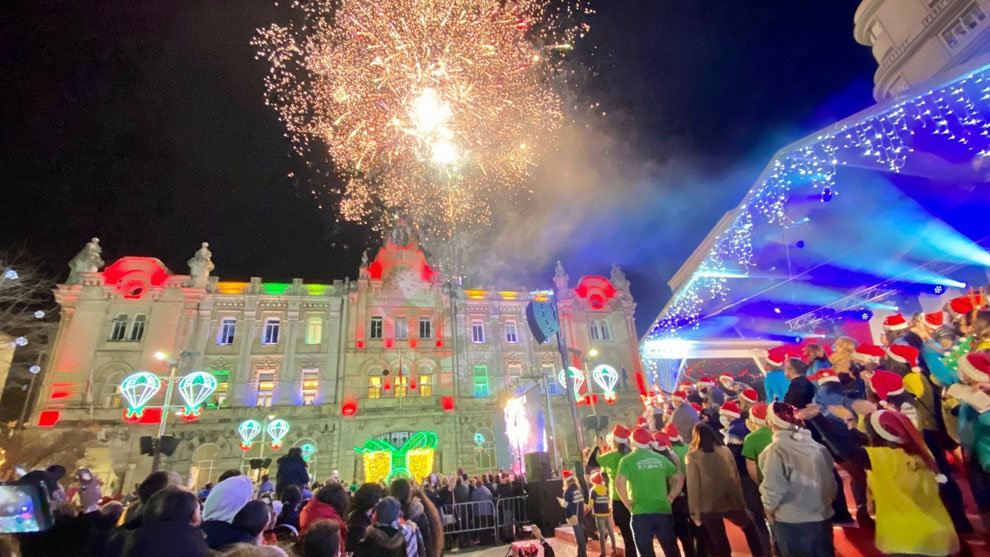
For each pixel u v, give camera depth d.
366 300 37.09
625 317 41.75
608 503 10.96
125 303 33.88
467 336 38.28
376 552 5.00
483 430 35.03
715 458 6.57
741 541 7.72
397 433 33.69
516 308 40.31
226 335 34.91
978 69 10.88
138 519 5.38
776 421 5.33
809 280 22.00
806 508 4.98
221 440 31.23
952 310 8.66
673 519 7.08
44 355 33.94
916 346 7.52
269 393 33.78
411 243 39.78
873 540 5.89
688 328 26.53
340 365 34.91
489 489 18.77
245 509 4.84
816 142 15.94
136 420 30.53
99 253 35.75
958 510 5.47
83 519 5.55
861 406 5.16
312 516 6.31
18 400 33.34
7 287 25.73
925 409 6.19
